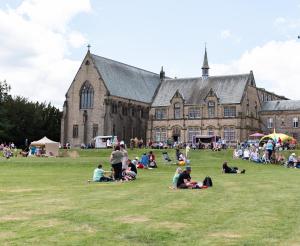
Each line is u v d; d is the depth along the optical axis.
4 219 21.66
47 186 38.47
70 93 140.50
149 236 18.30
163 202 27.69
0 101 158.00
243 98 131.50
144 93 148.25
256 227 20.11
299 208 25.39
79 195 31.30
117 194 31.97
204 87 140.88
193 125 137.25
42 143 107.12
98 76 135.88
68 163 70.38
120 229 19.52
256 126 138.50
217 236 18.39
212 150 102.88
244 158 83.00
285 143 103.06
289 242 17.50
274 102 142.25
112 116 134.62
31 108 161.25
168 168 64.81
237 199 29.30
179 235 18.50
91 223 20.75
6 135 150.00
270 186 38.28
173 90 146.25
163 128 142.25
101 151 107.31
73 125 139.62
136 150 105.00
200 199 29.23
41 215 22.72
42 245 16.78
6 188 36.62
